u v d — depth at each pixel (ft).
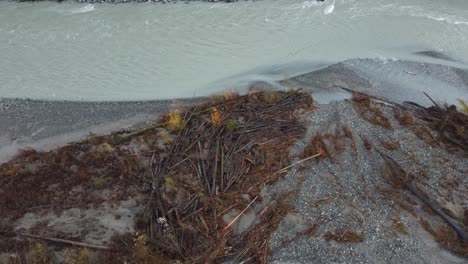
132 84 53.36
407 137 43.45
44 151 45.57
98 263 34.40
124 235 36.32
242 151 41.98
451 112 46.01
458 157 41.70
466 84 51.93
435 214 36.73
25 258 34.81
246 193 38.34
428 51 56.80
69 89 53.01
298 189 38.50
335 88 51.13
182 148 43.01
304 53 57.11
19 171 42.37
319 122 45.03
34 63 56.90
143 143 44.45
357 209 36.86
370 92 50.78
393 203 37.37
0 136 47.91
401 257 33.91
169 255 34.55
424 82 52.21
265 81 52.65
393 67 54.29
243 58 56.75
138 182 40.60
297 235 35.35
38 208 38.83
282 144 42.39
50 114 50.06
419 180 39.29
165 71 55.16
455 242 34.86
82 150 44.39
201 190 38.75
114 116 49.24
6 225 37.50
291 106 47.16
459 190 38.78
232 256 34.30
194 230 35.76
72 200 39.40
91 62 56.85
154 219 37.19
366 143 42.45
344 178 39.37
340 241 34.73
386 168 40.24
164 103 50.31
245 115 46.26
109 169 41.98
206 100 49.90
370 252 34.14
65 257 34.65
